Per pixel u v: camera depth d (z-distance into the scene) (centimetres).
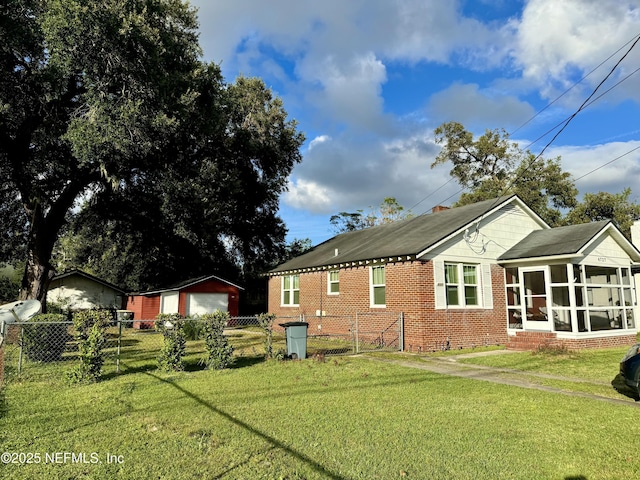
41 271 2038
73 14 1459
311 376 933
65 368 999
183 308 2648
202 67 2012
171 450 492
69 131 1644
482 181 3947
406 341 1452
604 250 1527
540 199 3522
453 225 1611
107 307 3212
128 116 1619
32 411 652
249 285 3928
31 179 1981
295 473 431
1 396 746
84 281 3266
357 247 1992
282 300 2325
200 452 486
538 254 1473
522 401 718
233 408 667
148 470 439
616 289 1617
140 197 2498
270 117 3200
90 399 724
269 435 541
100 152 1691
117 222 2792
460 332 1491
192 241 2917
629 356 755
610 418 618
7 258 2725
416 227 1866
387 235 1973
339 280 1845
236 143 3011
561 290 1670
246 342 1728
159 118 1688
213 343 1037
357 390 797
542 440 527
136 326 2864
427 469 441
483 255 1609
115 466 449
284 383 856
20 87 1778
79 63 1596
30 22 1638
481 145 3956
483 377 945
